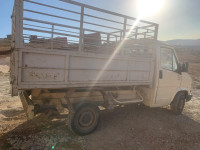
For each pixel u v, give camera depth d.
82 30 3.75
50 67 3.37
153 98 5.36
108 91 4.68
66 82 3.57
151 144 3.88
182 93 6.23
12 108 5.61
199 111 6.66
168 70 5.62
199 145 3.97
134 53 5.29
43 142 3.60
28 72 3.15
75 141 3.77
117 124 4.90
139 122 5.16
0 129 4.05
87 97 4.54
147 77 5.07
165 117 5.76
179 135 4.44
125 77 4.52
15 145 3.41
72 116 3.84
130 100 5.15
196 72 21.70
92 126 4.16
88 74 3.87
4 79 12.09
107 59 4.12
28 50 3.10
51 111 4.00
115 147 3.65
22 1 3.03
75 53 3.61
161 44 5.34
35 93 3.93
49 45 3.88
